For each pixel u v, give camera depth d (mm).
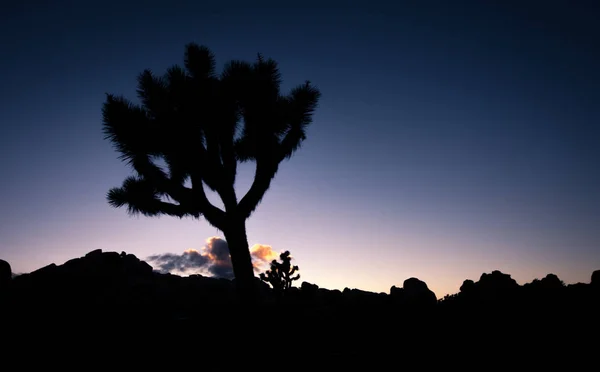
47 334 8523
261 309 10430
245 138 11773
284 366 7223
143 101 10953
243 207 10875
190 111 10422
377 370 6785
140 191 11375
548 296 10328
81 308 10633
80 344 8125
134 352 7879
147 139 10477
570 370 6070
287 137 11375
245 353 7941
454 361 6941
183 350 8047
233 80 10695
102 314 10312
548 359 6551
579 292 10156
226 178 10922
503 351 7133
